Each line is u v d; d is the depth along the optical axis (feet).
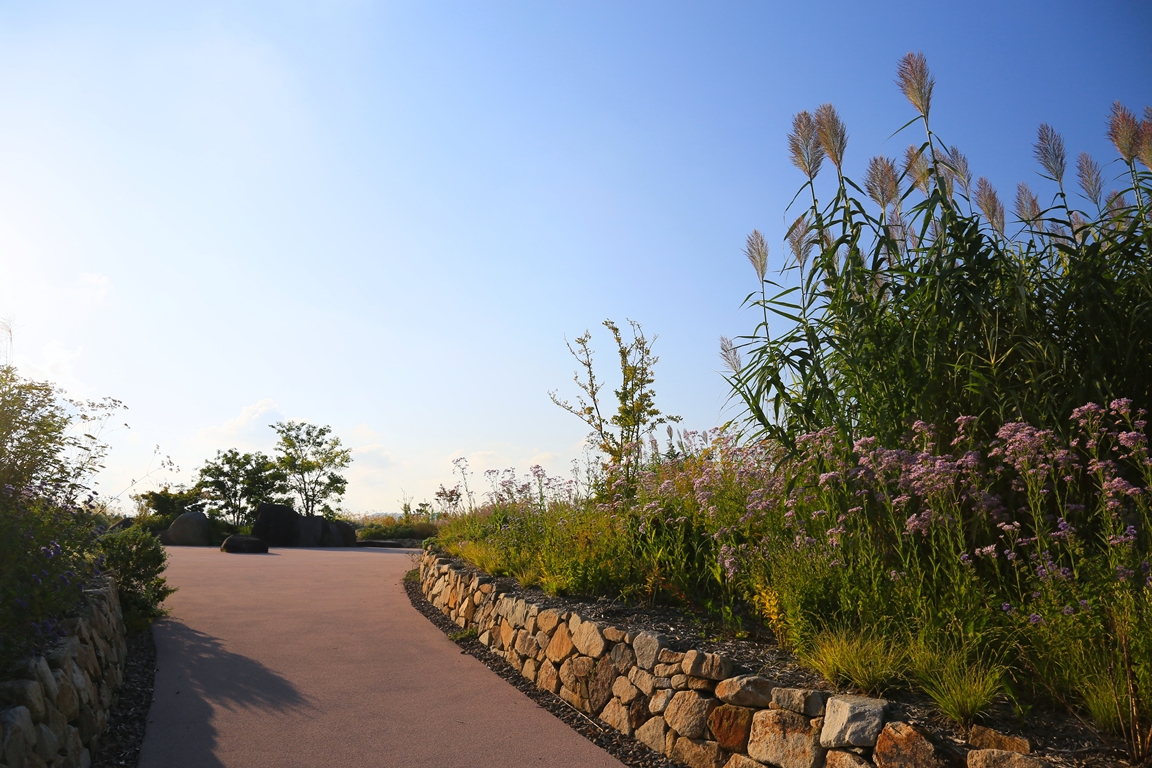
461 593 27.96
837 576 15.70
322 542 64.03
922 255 18.11
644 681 16.58
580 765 15.20
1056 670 11.90
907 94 18.69
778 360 16.81
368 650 23.56
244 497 83.10
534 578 24.94
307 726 17.10
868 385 16.40
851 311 16.98
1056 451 13.24
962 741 11.21
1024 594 13.57
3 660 12.77
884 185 20.18
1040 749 10.59
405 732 16.88
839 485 15.80
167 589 26.99
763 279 19.72
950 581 14.23
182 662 21.45
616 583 22.06
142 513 71.46
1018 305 15.88
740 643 16.57
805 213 19.21
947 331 16.34
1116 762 10.26
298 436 94.58
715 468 22.34
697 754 14.69
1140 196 16.99
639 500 24.08
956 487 15.01
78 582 16.96
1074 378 15.60
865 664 13.20
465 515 38.58
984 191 20.11
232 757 15.30
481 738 16.62
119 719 17.17
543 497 29.55
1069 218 18.15
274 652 22.86
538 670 20.79
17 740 10.73
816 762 12.32
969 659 12.87
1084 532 14.07
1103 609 11.73
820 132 18.42
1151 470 12.92
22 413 17.53
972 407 15.96
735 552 18.49
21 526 14.82
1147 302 15.21
